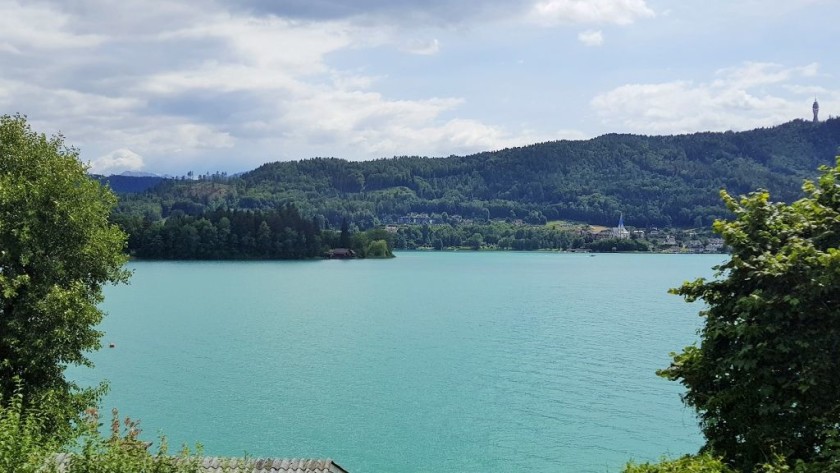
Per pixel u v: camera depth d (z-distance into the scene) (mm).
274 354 86500
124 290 171125
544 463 47406
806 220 20938
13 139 35938
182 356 84625
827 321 18938
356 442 51656
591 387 68375
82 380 70688
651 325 112812
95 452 20125
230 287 181500
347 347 92125
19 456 19094
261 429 54656
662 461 20203
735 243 21125
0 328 32719
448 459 48312
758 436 19250
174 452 48344
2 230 32281
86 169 37312
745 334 19422
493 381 71188
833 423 18297
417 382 70688
